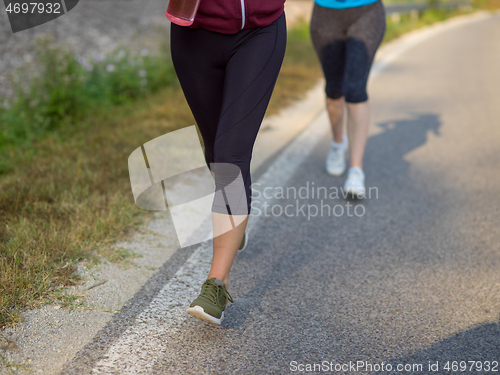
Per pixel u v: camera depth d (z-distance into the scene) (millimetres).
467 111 5461
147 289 2023
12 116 4297
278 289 2092
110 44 7133
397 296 2057
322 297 2041
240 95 1656
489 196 3160
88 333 1722
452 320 1892
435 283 2160
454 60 9242
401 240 2574
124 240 2371
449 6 20719
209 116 1898
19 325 1703
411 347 1731
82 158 3289
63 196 2670
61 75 4863
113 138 3754
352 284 2146
